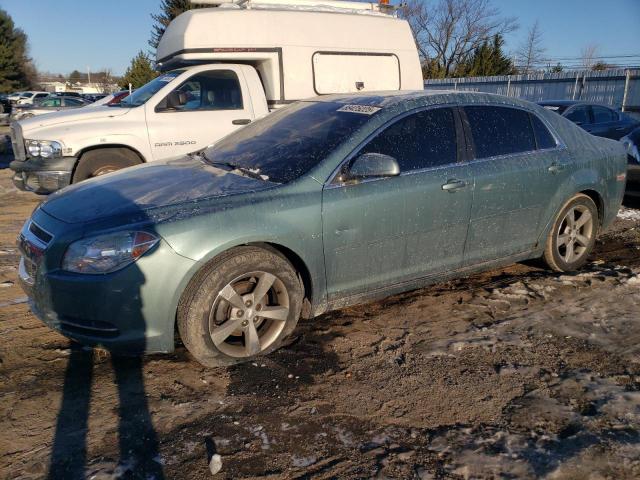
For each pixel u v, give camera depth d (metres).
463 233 3.98
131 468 2.42
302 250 3.29
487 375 3.17
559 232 4.69
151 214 3.02
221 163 3.91
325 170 3.43
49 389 3.03
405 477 2.37
